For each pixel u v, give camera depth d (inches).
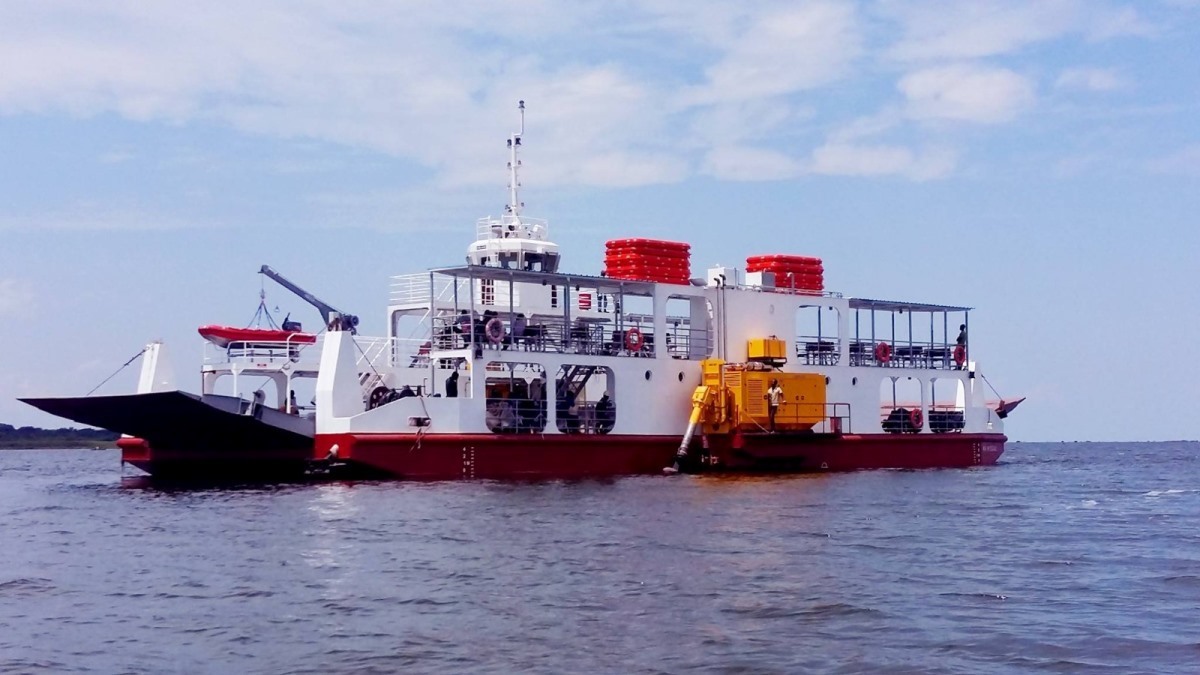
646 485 1904.5
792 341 2459.4
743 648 776.9
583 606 900.6
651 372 2242.9
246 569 1082.1
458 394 2021.4
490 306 2393.0
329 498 1685.5
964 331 2778.1
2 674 732.0
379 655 765.3
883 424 2637.8
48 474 3144.7
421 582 1000.9
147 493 1937.7
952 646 780.6
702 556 1137.4
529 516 1455.5
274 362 2166.6
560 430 2165.4
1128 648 772.6
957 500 1768.0
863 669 727.7
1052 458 4212.6
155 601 943.7
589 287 2282.2
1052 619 860.6
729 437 2241.6
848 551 1181.1
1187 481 2445.9
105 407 1863.9
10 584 1031.0
